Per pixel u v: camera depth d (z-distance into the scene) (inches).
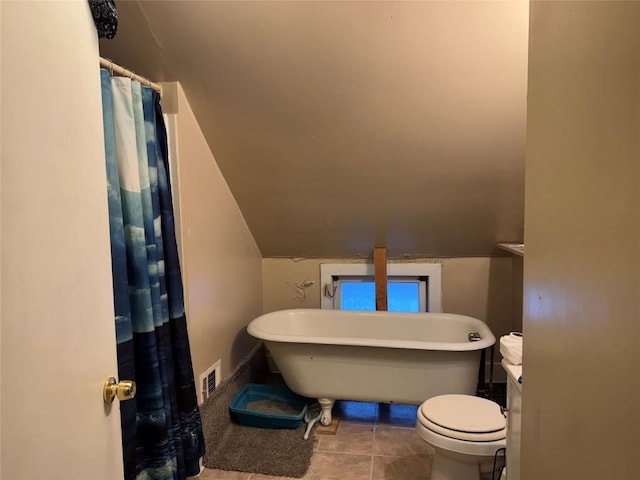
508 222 107.3
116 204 60.2
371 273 127.5
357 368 96.0
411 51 69.0
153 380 65.6
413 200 102.9
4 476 25.2
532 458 36.9
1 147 25.2
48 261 29.6
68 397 31.8
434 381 93.1
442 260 124.1
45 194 29.3
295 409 104.4
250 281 121.9
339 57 71.0
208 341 93.7
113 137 61.2
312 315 118.6
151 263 67.5
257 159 94.7
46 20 29.6
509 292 121.7
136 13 66.6
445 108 78.7
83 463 33.7
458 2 61.6
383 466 85.0
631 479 21.7
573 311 28.4
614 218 23.4
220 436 94.5
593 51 25.6
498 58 69.0
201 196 89.7
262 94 79.4
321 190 102.2
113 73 64.1
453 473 70.8
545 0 33.0
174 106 79.0
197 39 70.3
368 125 83.6
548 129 32.5
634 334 21.5
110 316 38.9
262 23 66.7
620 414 22.8
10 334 25.8
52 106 30.3
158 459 66.5
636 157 21.3
